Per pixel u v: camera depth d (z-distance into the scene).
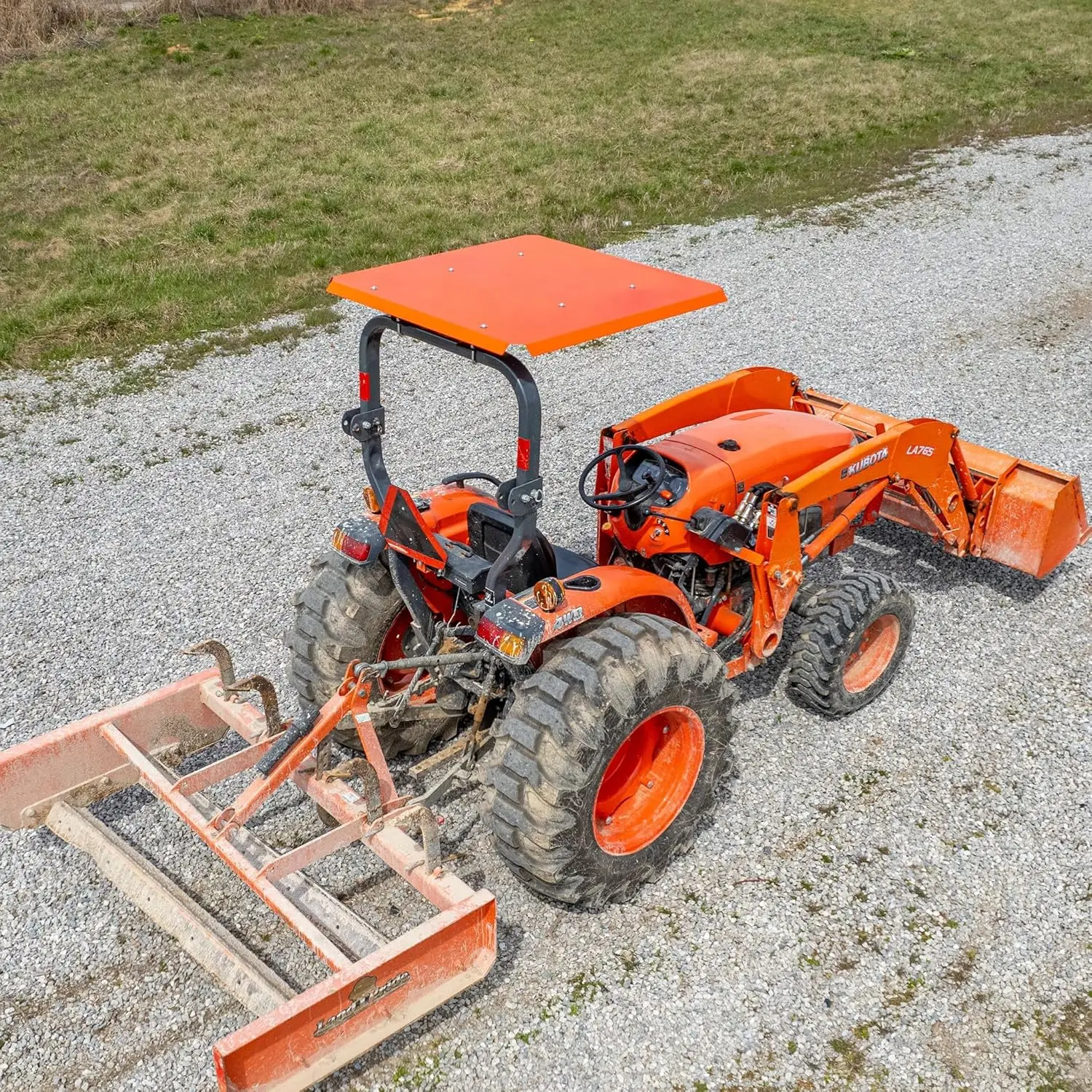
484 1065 3.58
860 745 5.09
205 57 21.88
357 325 10.63
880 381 9.23
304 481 7.77
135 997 3.84
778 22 25.11
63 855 4.49
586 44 23.34
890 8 26.45
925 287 11.49
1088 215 13.66
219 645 4.32
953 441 5.63
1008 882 4.32
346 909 3.84
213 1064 3.53
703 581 4.96
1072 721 5.25
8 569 6.69
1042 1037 3.68
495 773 3.74
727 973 3.91
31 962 3.98
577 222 13.31
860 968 3.93
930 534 6.27
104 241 12.62
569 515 7.20
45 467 8.02
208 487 7.70
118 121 17.72
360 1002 3.25
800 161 15.98
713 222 13.59
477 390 9.30
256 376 9.56
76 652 5.84
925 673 5.61
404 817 3.80
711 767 4.32
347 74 20.66
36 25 22.89
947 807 4.71
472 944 3.56
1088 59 21.77
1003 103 19.00
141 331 10.45
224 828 3.73
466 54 22.50
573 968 3.93
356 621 4.36
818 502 4.84
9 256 12.34
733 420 5.32
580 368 9.77
